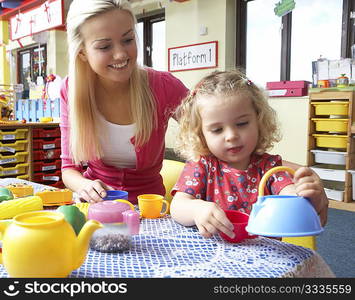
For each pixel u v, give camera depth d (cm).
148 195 96
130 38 104
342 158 303
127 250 66
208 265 59
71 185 119
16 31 394
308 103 330
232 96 84
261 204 60
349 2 331
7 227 52
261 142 93
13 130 310
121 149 126
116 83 116
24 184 117
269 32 392
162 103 124
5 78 604
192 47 437
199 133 93
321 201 69
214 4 412
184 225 82
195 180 94
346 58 324
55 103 375
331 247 219
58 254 50
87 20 100
